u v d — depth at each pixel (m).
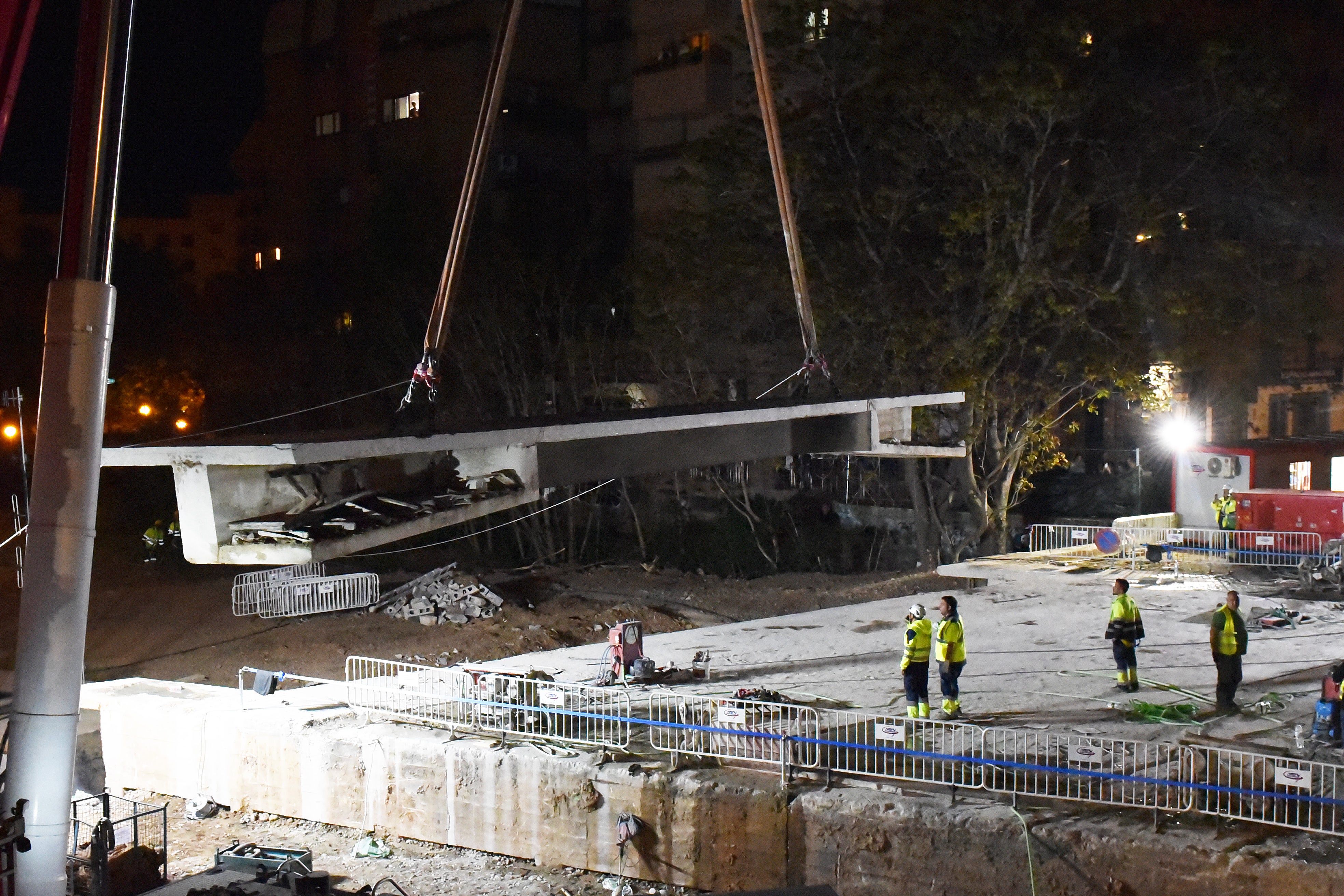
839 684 47.97
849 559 91.88
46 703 24.72
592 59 132.88
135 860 37.16
